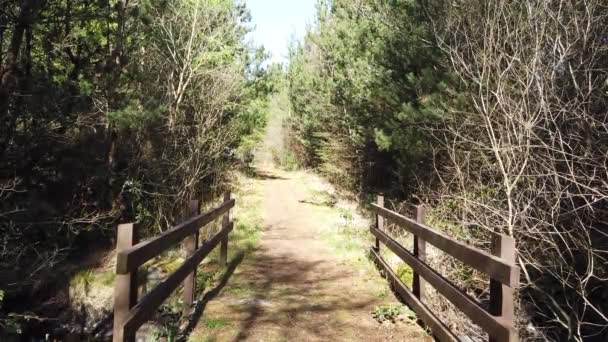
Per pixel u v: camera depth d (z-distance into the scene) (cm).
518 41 704
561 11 668
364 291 648
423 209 551
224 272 766
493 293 322
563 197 624
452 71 839
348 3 1576
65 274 1088
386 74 1044
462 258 376
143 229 1292
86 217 1202
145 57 1328
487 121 685
